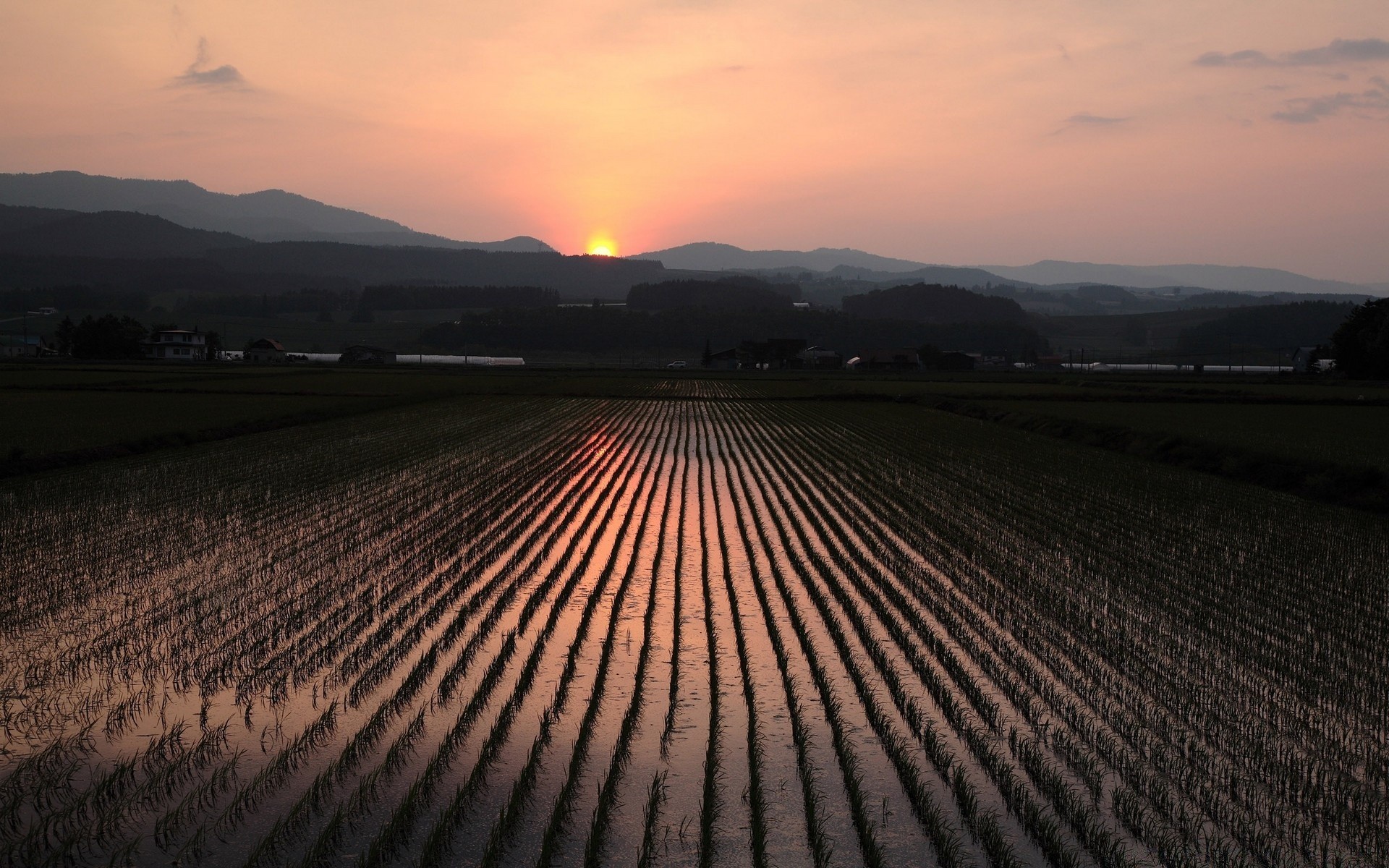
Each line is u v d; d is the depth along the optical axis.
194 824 8.85
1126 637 14.53
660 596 16.75
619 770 9.97
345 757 10.11
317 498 26.53
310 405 55.59
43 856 8.28
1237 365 168.50
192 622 14.91
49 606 15.73
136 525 22.45
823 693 12.12
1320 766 10.25
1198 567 19.12
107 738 10.71
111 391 62.31
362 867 8.10
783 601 16.44
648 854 8.41
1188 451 36.25
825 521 24.08
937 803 9.40
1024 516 24.72
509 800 9.31
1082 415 51.28
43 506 24.64
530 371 118.69
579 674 12.79
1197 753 10.50
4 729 10.94
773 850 8.57
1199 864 8.33
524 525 23.19
